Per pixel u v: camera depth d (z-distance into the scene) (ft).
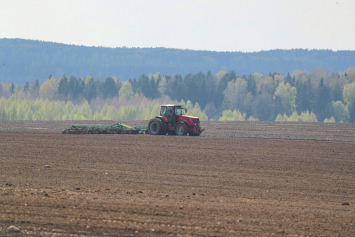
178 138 343.67
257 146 295.28
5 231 96.89
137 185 162.81
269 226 107.24
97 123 628.28
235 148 281.33
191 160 228.22
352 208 133.69
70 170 192.54
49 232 97.14
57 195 135.74
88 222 104.99
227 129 490.08
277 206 132.16
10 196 130.52
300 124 605.73
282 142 328.29
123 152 254.06
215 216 115.24
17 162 211.61
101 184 162.81
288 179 182.60
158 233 98.32
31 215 110.22
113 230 99.45
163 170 197.47
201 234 98.37
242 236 98.02
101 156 237.25
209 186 164.55
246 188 162.61
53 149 263.49
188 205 127.75
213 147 284.00
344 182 178.91
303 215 120.67
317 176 190.90
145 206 123.44
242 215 117.60
